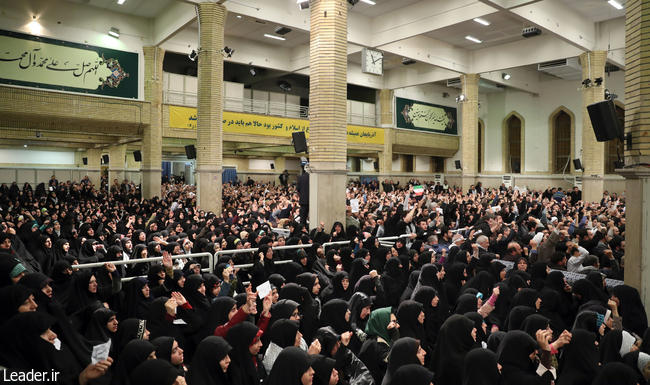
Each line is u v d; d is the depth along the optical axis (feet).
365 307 14.94
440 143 96.73
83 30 56.18
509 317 14.08
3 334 9.78
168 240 26.50
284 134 72.54
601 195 61.93
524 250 24.56
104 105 57.52
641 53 17.67
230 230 30.22
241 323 11.02
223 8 46.19
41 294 12.09
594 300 15.10
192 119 64.95
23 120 53.31
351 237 32.01
